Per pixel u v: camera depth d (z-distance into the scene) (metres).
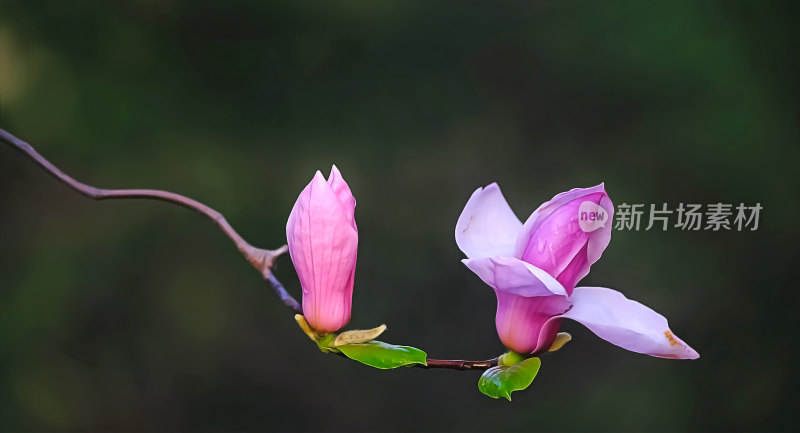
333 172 1.57
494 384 1.56
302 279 1.57
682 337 3.77
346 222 1.56
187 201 1.62
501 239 1.58
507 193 4.05
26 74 3.81
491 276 1.56
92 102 3.80
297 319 1.58
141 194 1.63
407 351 1.57
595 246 1.56
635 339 1.55
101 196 1.63
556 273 1.55
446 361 1.57
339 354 1.57
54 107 3.79
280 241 3.86
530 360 1.57
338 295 1.57
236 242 1.61
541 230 1.56
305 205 1.57
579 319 1.55
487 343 3.78
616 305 1.56
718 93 3.91
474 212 1.58
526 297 1.56
